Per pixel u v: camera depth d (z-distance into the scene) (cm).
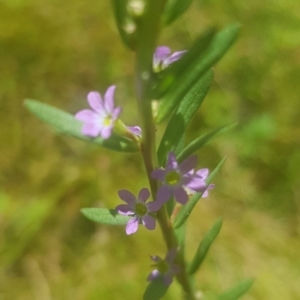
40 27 24
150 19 8
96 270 19
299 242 20
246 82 23
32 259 20
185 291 11
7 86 23
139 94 9
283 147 22
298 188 21
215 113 22
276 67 23
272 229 21
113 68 23
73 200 21
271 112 22
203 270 19
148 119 9
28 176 21
